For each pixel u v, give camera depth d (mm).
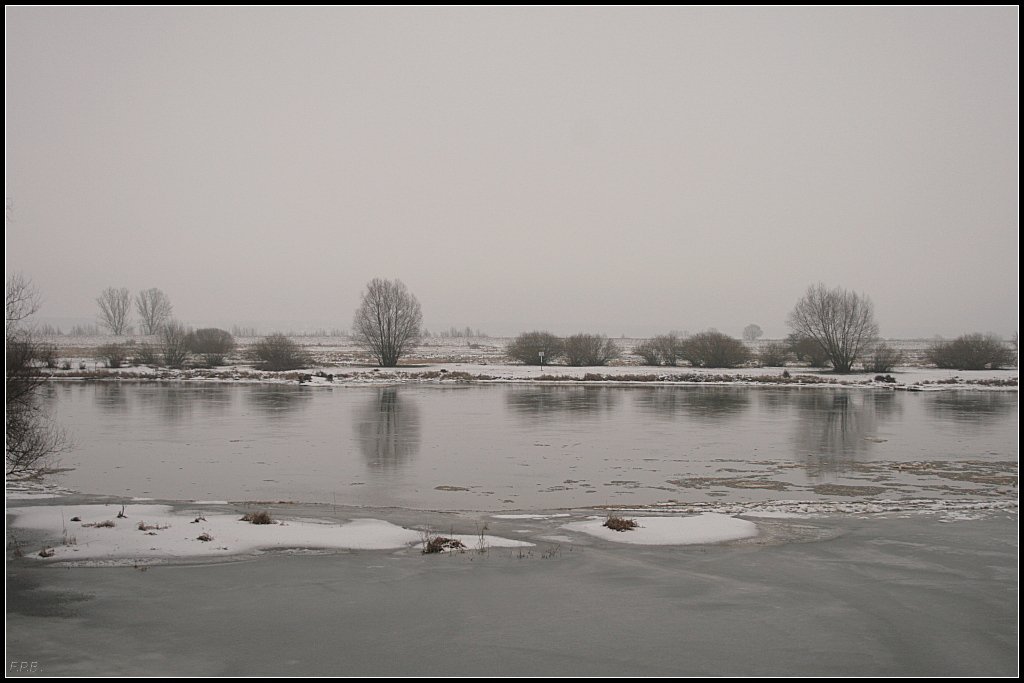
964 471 22719
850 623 9656
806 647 8898
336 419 34938
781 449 26812
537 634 9234
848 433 31125
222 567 11781
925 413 39031
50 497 17125
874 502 18016
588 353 85688
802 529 14750
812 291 76000
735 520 15359
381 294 80812
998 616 9938
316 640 9000
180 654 8562
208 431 30547
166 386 54125
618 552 12906
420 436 29562
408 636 9141
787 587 11062
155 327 126375
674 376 65125
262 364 75812
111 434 29547
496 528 14664
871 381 61469
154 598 10359
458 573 11609
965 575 11719
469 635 9188
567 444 27719
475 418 35812
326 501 18062
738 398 47688
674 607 10195
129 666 8227
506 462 23859
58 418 34625
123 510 15344
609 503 18094
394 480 20859
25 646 8734
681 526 14789
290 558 12328
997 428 32812
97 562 11914
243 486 19828
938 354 83125
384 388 54344
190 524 14227
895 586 11148
